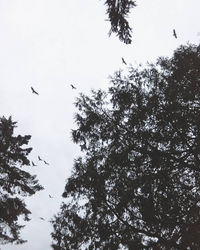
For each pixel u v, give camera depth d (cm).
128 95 1317
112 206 1288
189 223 1137
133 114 1291
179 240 1175
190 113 1212
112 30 592
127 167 1291
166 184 1183
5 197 2831
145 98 1309
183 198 1168
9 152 2814
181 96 1252
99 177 1288
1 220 2892
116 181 1262
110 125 1327
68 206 1347
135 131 1304
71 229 1332
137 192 1224
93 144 1385
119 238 1248
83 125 1374
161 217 1180
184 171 1240
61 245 1367
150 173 1215
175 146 1252
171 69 1320
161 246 1189
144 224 1252
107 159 1309
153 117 1277
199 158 1236
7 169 2794
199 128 1203
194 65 1255
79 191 1320
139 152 1277
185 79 1263
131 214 1246
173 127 1229
